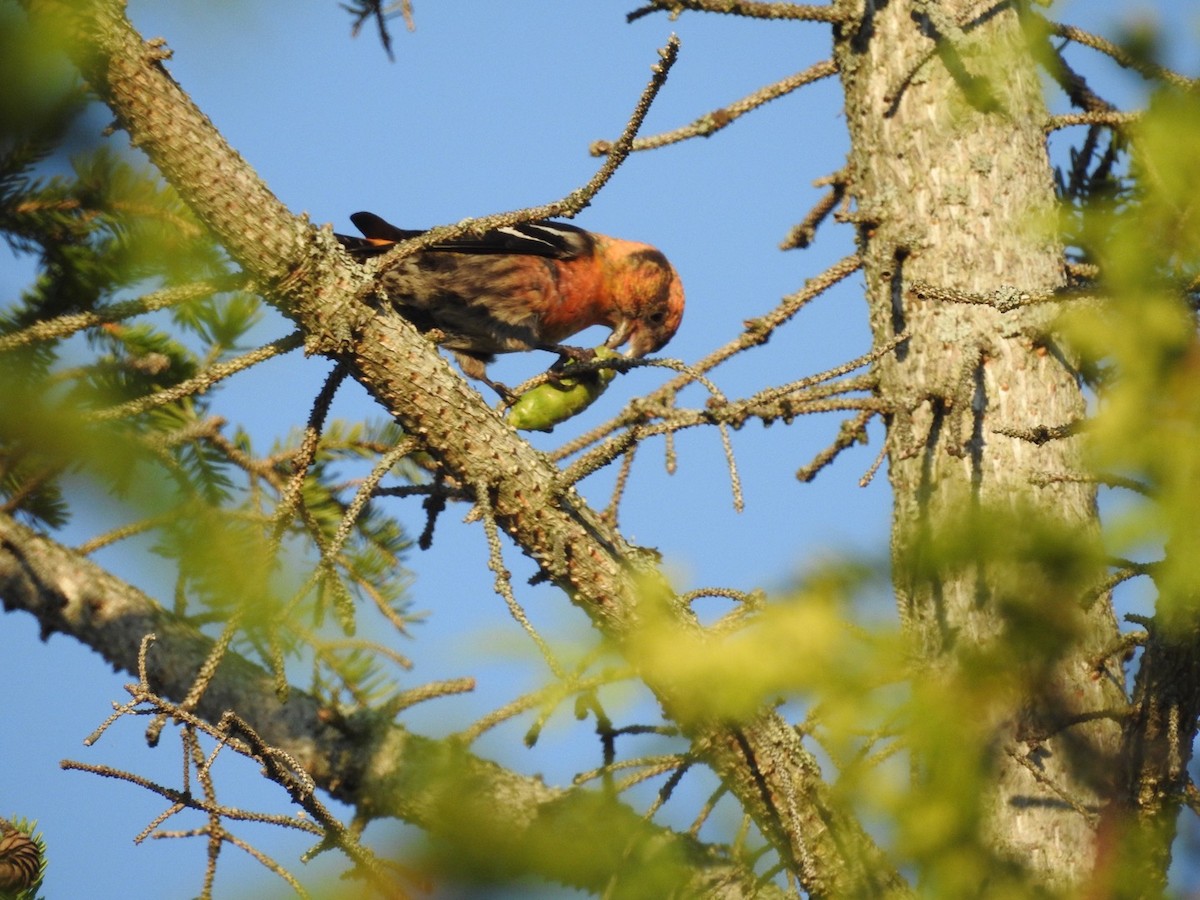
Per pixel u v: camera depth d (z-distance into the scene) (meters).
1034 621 4.36
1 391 6.41
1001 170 7.83
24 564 8.41
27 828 6.62
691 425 6.45
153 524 7.73
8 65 6.54
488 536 6.24
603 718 6.70
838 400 7.22
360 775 7.88
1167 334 4.06
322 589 7.13
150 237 8.02
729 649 4.53
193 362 8.55
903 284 7.82
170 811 5.25
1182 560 3.92
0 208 7.70
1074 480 4.25
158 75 6.41
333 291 6.56
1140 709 5.74
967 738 4.59
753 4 8.04
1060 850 6.26
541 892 6.79
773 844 6.88
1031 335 7.44
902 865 4.83
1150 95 4.46
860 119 8.20
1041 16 8.05
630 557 6.95
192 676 8.32
